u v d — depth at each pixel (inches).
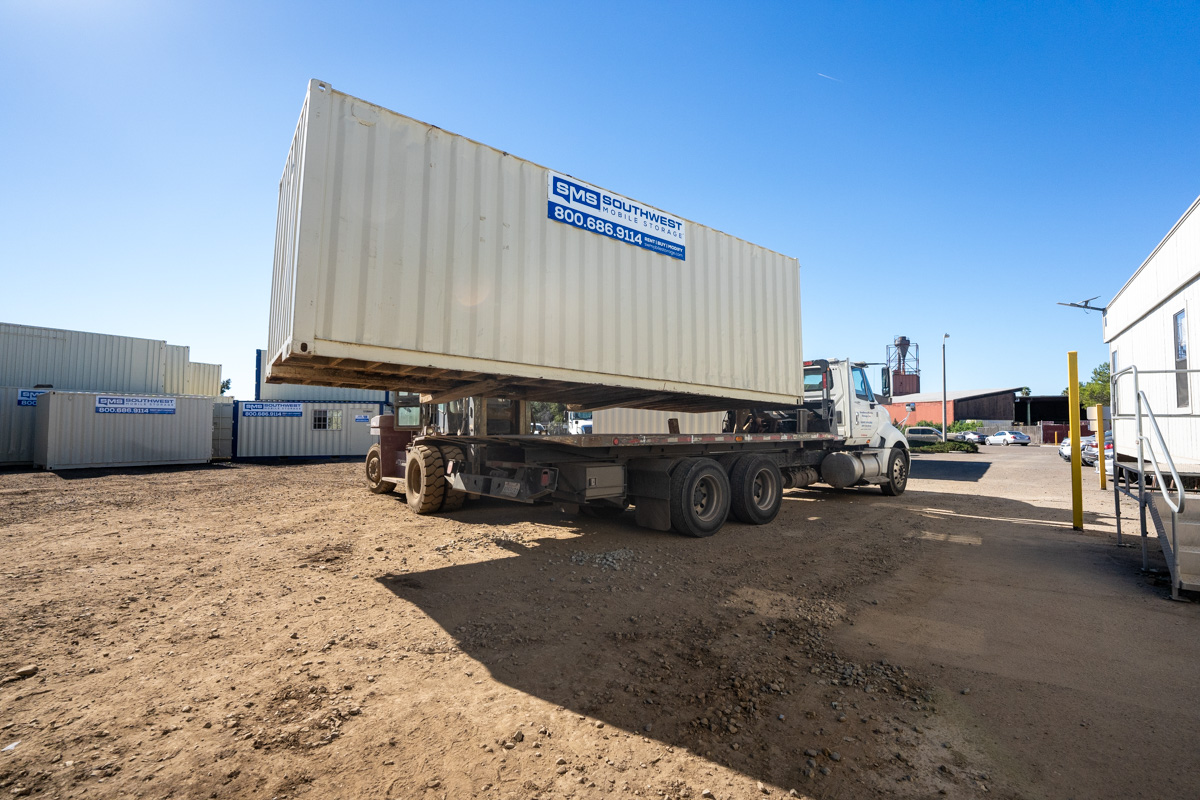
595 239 240.1
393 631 149.5
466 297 197.6
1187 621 156.3
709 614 163.3
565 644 141.8
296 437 892.0
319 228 167.0
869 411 413.1
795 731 102.7
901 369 1775.3
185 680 120.4
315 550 238.4
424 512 325.7
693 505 266.2
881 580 197.2
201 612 162.7
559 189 228.8
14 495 425.4
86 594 178.4
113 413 695.1
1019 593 181.9
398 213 183.3
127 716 105.5
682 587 189.0
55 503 381.4
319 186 167.8
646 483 274.4
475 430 295.0
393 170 183.5
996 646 140.1
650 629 151.8
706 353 286.8
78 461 667.4
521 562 219.8
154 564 215.5
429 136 193.0
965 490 473.1
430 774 89.4
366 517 319.9
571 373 226.7
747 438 306.8
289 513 335.6
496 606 169.6
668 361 267.1
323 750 95.3
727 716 107.9
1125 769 91.2
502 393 272.5
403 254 183.5
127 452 703.7
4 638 142.4
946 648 139.1
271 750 95.0
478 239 202.1
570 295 228.5
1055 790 86.4
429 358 187.0
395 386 258.2
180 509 353.1
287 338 172.1
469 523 301.1
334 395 1052.5
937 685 120.2
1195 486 258.5
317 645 139.9
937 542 258.7
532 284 216.5
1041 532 282.7
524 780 88.2
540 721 105.5
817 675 124.8
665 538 265.4
